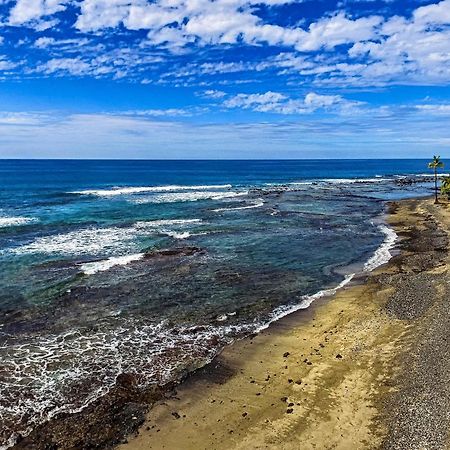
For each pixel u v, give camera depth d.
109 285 23.86
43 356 16.27
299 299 22.45
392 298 21.67
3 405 13.27
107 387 14.35
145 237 35.72
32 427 12.31
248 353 16.66
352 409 12.73
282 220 45.53
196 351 16.86
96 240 34.44
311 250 32.59
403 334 17.39
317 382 14.36
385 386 13.73
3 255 29.39
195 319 19.86
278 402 13.36
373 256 31.16
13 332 18.16
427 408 11.95
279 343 17.47
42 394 13.88
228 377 14.96
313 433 11.79
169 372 15.31
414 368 14.38
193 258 29.53
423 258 29.80
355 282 25.08
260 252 31.64
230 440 11.69
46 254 29.84
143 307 21.06
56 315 19.91
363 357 15.80
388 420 11.96
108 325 19.05
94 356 16.34
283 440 11.58
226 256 30.36
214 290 23.56
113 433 12.07
